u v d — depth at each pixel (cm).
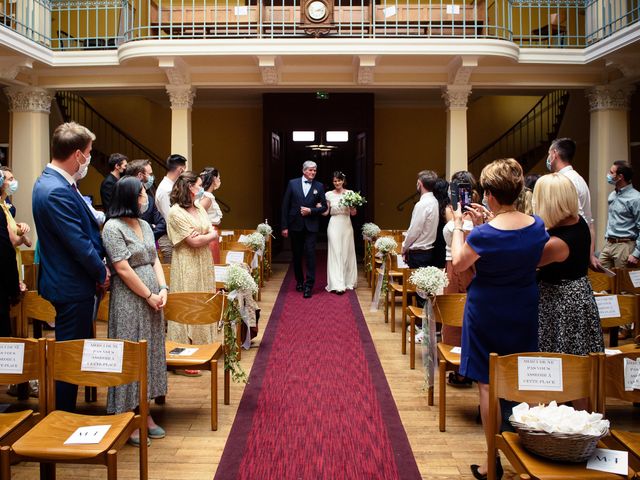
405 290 561
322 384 475
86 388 431
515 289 294
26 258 649
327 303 800
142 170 595
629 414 417
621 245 630
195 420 400
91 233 347
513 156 1459
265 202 1271
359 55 871
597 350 323
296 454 346
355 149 1440
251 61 923
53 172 336
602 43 858
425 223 601
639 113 1148
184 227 480
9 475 245
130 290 357
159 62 884
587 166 1172
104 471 326
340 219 877
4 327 404
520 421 241
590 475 226
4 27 794
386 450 352
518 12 1230
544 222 312
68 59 937
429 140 1461
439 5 958
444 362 384
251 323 571
